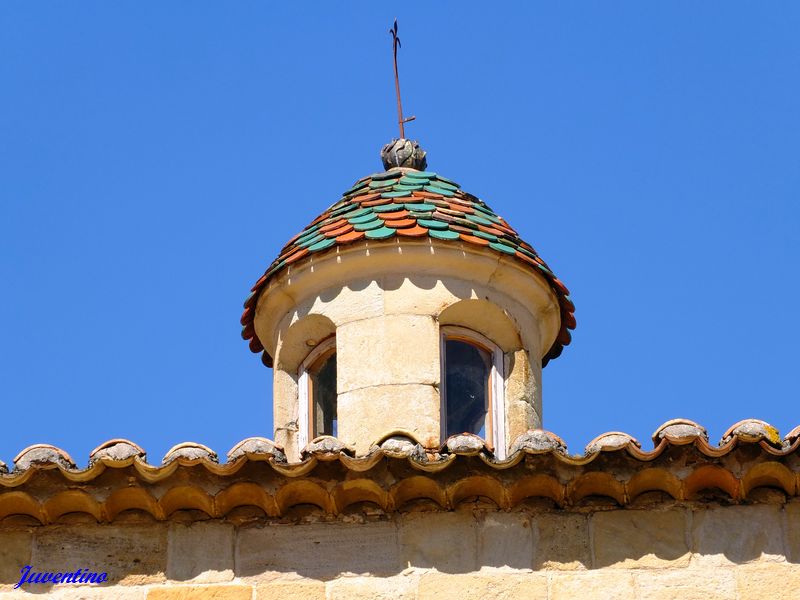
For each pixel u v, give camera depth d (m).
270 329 27.38
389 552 23.45
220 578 23.42
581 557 23.33
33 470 23.19
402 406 25.41
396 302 26.03
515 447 23.23
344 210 27.30
